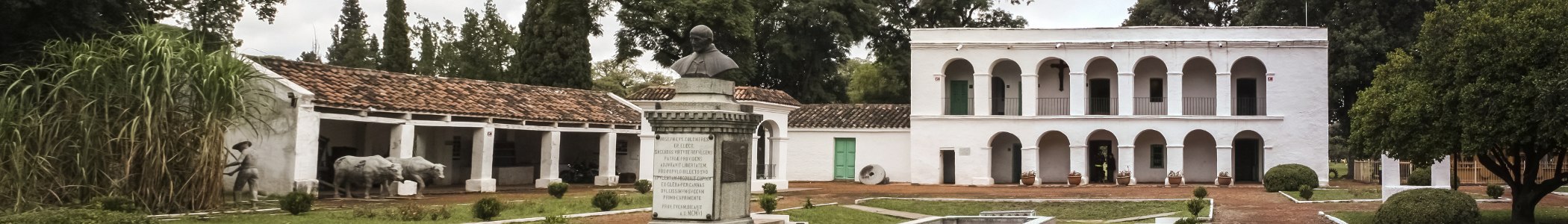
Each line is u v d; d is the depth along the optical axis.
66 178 17.23
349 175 22.72
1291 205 24.39
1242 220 20.81
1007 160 36.94
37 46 21.41
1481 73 16.98
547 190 28.05
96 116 17.25
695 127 14.41
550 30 41.06
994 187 33.75
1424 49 18.12
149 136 17.16
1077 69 34.97
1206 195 25.83
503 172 30.98
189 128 17.72
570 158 34.91
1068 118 34.91
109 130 17.27
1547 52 16.41
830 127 37.09
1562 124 16.06
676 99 14.66
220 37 27.12
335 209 19.30
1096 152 37.06
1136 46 34.59
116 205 16.50
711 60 14.73
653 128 14.68
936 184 35.09
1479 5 18.00
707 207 14.34
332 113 23.17
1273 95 34.16
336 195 23.05
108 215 15.10
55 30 20.47
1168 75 34.56
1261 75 35.72
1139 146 36.62
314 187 22.20
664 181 14.50
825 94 47.06
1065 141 36.78
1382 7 37.06
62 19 21.52
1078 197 27.66
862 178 35.69
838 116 37.84
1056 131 35.06
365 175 22.67
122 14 22.94
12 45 21.59
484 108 27.14
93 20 21.77
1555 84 15.91
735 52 42.94
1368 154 19.48
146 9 24.95
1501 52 16.75
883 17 48.19
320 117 22.59
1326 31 33.84
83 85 17.39
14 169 16.84
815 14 44.12
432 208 18.50
